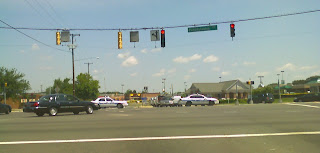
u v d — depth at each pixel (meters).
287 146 8.91
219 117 17.91
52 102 23.09
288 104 31.94
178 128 13.03
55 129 13.33
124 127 13.61
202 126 13.62
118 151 8.48
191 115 19.78
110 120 17.17
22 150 8.74
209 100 41.47
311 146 8.90
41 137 11.09
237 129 12.50
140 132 11.99
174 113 22.12
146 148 8.84
